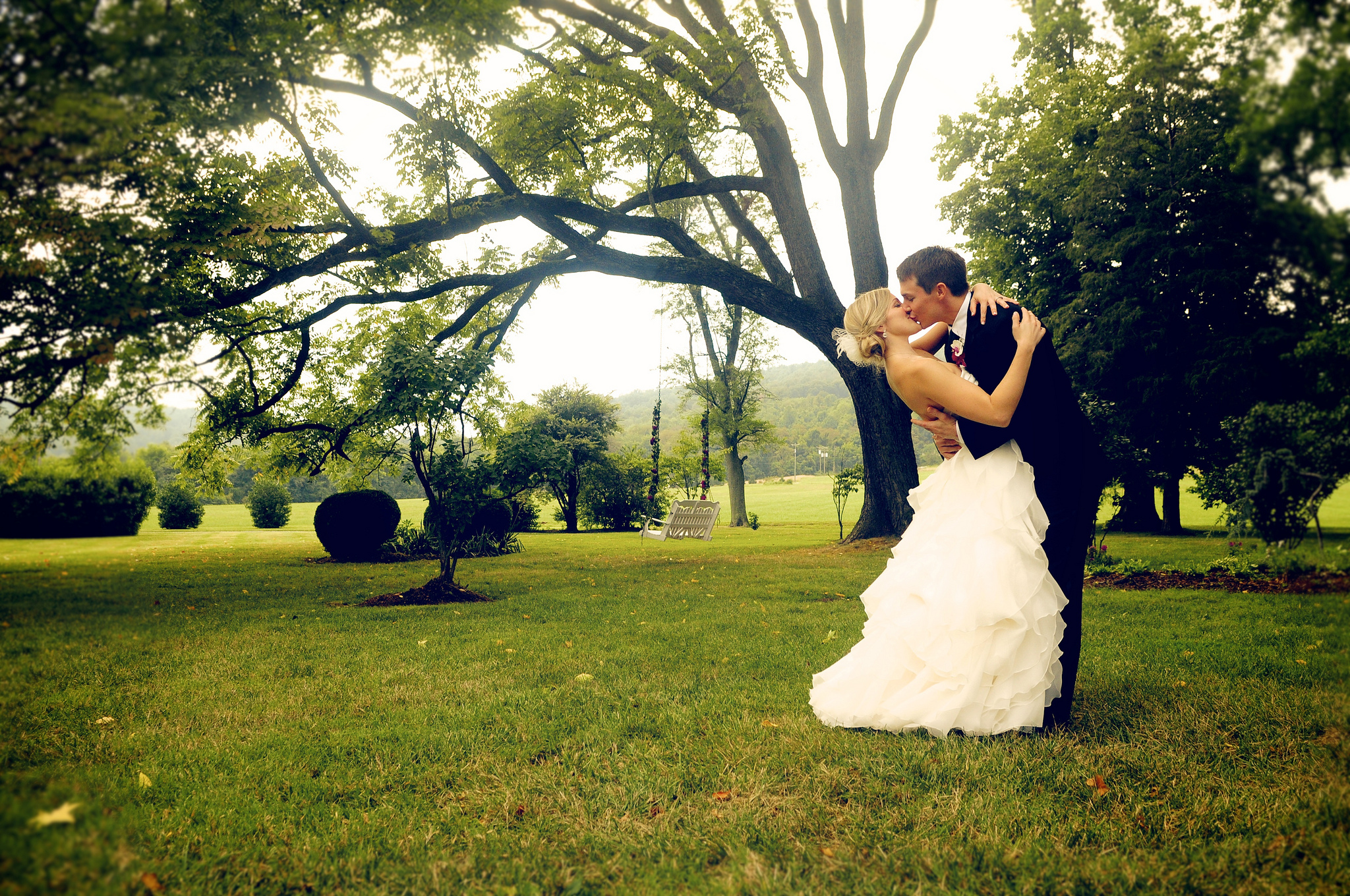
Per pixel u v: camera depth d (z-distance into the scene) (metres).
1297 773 2.37
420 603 7.83
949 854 1.94
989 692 2.78
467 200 11.60
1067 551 2.82
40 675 4.28
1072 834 2.05
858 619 6.14
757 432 31.23
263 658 4.79
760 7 11.31
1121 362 7.83
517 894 1.81
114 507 25.14
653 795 2.35
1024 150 12.07
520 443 8.32
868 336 2.95
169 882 1.81
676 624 6.02
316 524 14.45
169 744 2.95
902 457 14.47
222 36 2.36
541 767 2.65
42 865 1.26
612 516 32.50
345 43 2.94
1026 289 14.09
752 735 2.90
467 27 3.24
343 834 2.13
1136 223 7.00
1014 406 2.73
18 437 4.02
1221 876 1.81
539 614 6.75
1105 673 3.85
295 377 12.90
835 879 1.85
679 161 15.01
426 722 3.26
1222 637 4.66
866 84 14.26
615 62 10.91
